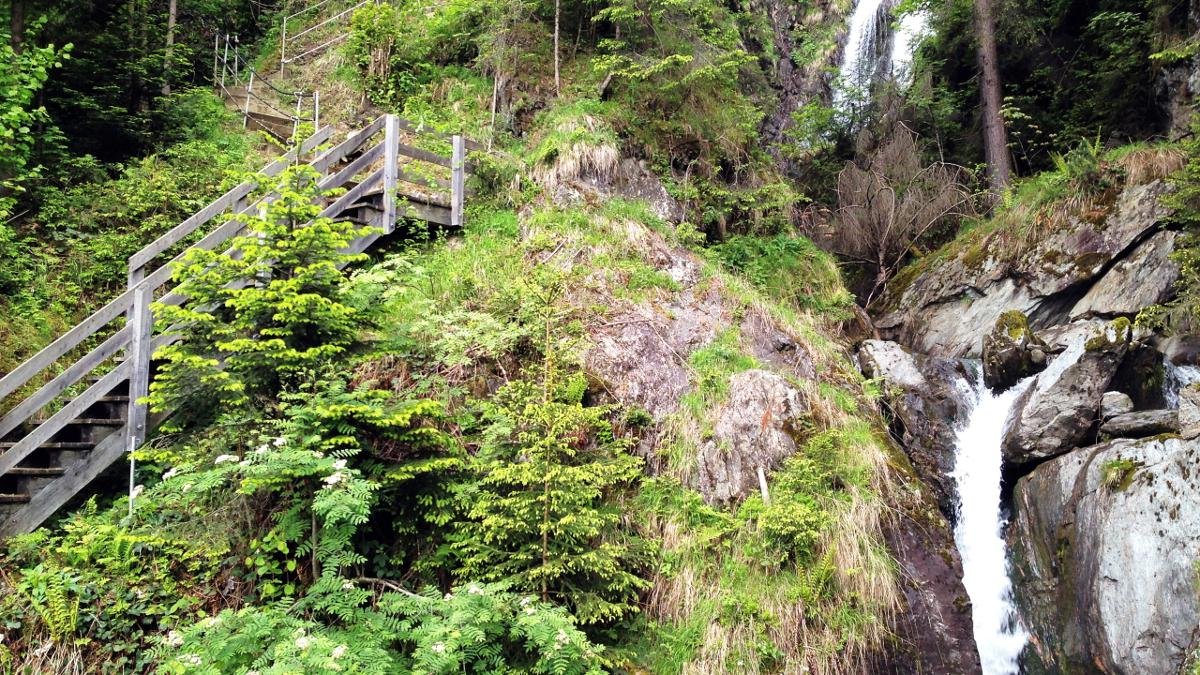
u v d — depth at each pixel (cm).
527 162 1026
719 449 716
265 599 583
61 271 864
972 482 837
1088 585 692
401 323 757
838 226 1297
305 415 567
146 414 672
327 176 907
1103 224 1023
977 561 801
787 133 1487
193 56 1412
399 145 912
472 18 1270
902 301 1209
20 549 581
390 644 552
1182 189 900
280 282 593
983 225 1191
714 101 1180
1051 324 1035
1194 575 611
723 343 830
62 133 1016
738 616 622
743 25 1536
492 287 840
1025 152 1423
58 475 632
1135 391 830
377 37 1289
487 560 595
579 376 732
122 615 560
